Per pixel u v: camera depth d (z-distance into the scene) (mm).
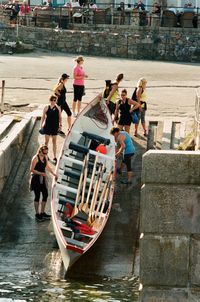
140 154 27969
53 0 59812
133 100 29062
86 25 54281
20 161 27859
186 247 12570
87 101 34594
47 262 21406
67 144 24922
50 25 55219
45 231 23234
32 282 19953
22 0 60188
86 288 19719
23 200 25234
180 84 39781
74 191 23016
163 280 12617
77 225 21484
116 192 25391
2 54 50281
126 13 54188
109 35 51844
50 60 47438
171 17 52969
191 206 12508
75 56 50469
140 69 45062
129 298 19078
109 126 25812
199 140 26031
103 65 46250
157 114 32250
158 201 12508
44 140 29406
